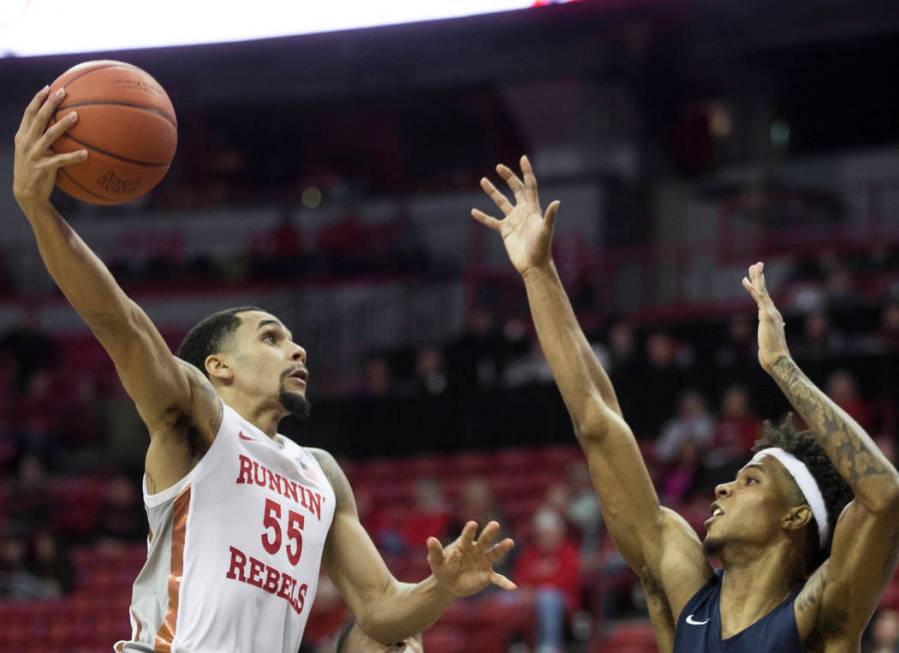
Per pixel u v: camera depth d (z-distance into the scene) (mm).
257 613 4254
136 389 4102
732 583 4195
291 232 20266
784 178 20562
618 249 18844
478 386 15430
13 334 19328
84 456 17578
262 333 4578
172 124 4227
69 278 3963
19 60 14125
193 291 20125
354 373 18344
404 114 22016
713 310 17047
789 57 19891
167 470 4207
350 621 4762
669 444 13414
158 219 21469
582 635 11289
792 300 16484
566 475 14258
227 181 22578
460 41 16500
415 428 15578
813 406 4055
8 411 18234
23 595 13273
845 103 21344
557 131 19281
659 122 19734
